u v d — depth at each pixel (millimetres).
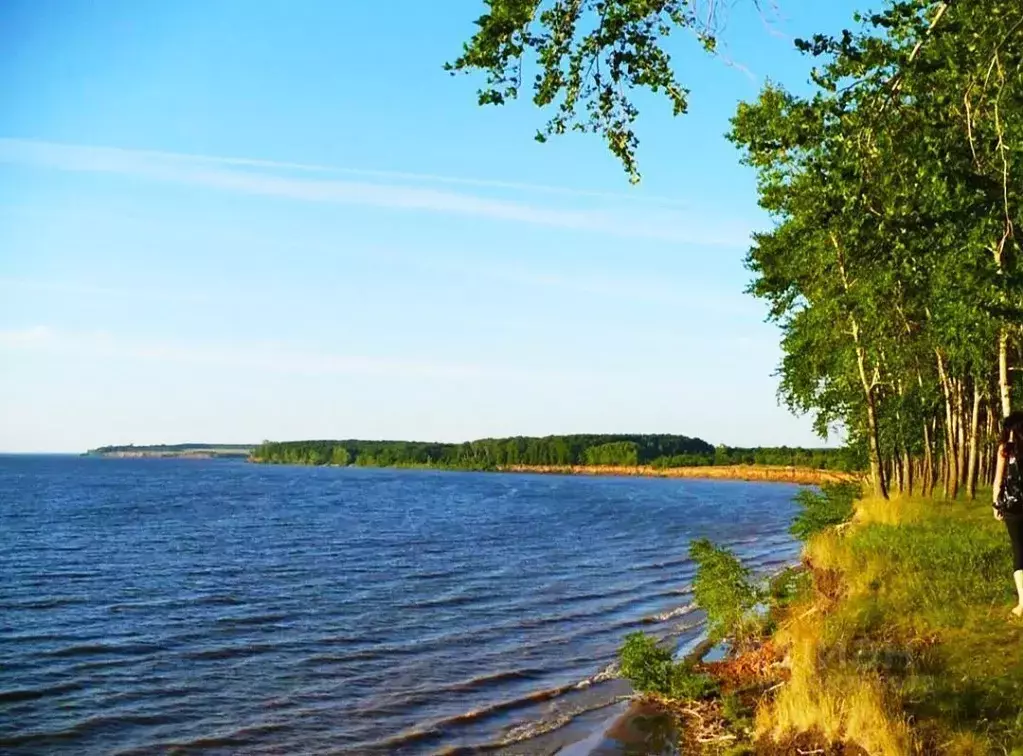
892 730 7801
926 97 8594
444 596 27016
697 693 13070
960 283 9688
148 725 13828
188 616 23516
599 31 6500
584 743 12141
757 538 48281
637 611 24188
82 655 18703
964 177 8180
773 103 17703
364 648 19438
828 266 19875
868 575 13695
